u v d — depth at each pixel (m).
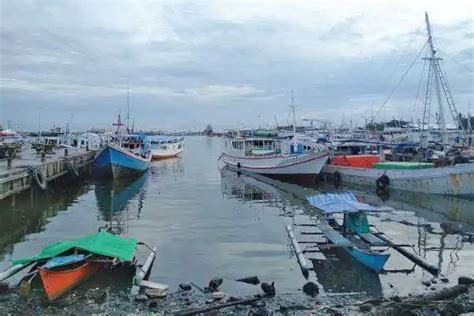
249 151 54.50
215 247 20.00
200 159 82.38
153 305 13.54
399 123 95.88
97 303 13.78
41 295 14.16
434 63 41.31
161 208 30.17
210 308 13.06
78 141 71.50
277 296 14.33
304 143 52.78
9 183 29.69
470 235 22.41
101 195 36.66
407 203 32.56
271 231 23.05
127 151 48.91
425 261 17.08
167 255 18.73
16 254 19.16
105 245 16.53
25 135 102.75
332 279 15.91
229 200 33.81
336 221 22.03
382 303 13.41
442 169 34.50
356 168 42.41
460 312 12.98
